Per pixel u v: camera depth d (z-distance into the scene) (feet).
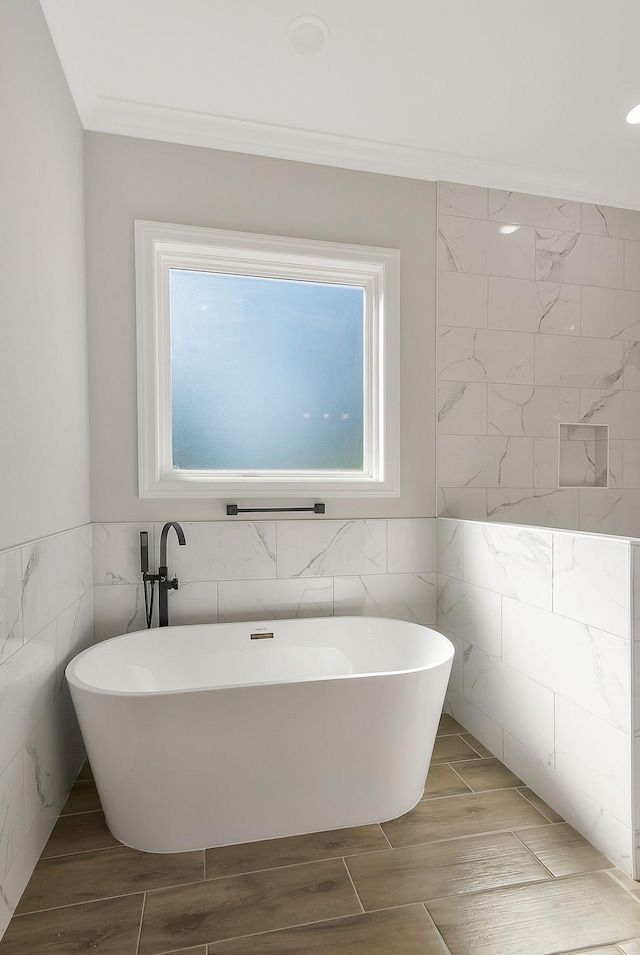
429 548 9.06
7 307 4.72
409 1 5.89
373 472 9.03
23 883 4.91
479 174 9.09
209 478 8.34
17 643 4.81
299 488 8.50
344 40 6.44
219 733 5.45
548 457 9.60
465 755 7.45
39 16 5.65
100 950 4.31
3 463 4.59
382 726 5.84
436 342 9.07
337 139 8.28
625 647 5.19
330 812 5.83
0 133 4.61
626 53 6.68
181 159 7.99
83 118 7.51
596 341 9.87
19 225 5.04
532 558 6.62
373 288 8.97
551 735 6.23
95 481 7.75
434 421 9.10
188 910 4.71
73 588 6.70
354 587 8.72
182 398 8.41
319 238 8.55
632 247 10.07
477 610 7.89
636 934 4.49
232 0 5.86
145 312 7.83
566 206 9.72
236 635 7.84
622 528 9.96
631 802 5.09
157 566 7.97
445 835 5.72
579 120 7.95
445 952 4.30
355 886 4.99
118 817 5.61
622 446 10.02
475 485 9.25
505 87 7.27
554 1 5.90
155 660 7.41
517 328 9.45
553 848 5.52
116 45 6.50
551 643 6.25
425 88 7.28
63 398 6.43
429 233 9.04
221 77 7.06
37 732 5.36
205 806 5.53
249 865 5.27
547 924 4.57
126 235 7.79
